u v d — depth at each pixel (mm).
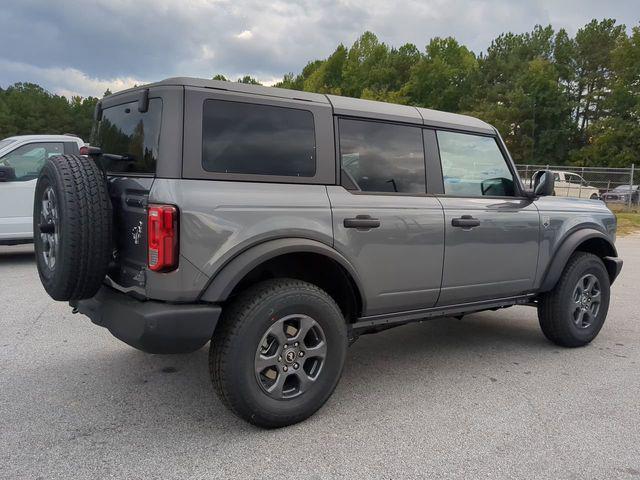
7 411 3578
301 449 3156
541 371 4527
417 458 3076
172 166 3047
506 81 53281
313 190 3525
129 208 3252
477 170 4547
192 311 3049
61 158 3297
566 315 5000
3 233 8570
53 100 90062
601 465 3033
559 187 24797
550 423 3543
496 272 4512
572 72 54562
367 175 3844
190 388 4012
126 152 3488
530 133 48312
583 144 48906
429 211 4043
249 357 3176
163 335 3008
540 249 4793
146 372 4305
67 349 4820
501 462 3047
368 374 4430
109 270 3504
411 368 4578
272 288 3293
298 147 3504
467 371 4512
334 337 3514
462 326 5965
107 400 3779
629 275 9156
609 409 3773
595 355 4980
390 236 3816
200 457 3043
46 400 3760
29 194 8734
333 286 3846
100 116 4047
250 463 2990
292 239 3338
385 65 59406
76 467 2910
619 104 37750
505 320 6250
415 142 4137
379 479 2857
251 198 3227
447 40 65062
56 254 3203
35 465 2920
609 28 54344
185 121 3098
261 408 3246
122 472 2873
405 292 3977
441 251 4121
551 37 57250
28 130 84250
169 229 2965
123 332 3148
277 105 3441
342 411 3689
